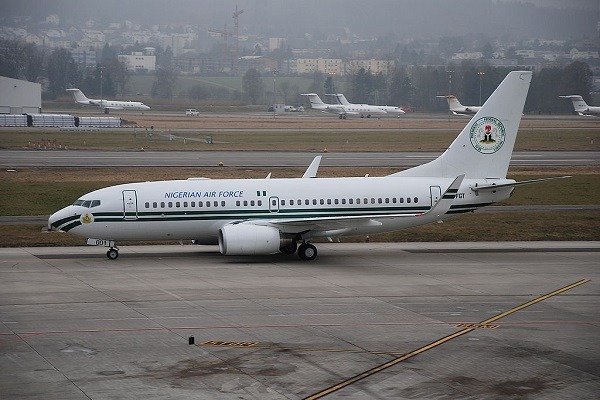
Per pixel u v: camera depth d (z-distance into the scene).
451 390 76.88
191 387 76.81
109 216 141.38
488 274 132.25
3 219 185.12
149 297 113.12
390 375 80.88
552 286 123.38
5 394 74.50
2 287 118.56
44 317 101.69
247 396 74.56
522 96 154.50
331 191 148.75
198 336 93.75
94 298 112.06
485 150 155.00
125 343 90.75
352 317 103.25
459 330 97.69
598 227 182.00
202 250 154.12
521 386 78.19
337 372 81.56
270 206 146.25
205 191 145.38
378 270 135.00
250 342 91.62
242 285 121.62
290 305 109.25
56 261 140.25
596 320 103.19
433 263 142.12
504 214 198.25
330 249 156.75
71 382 77.88
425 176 153.88
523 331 97.62
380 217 143.00
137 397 74.06
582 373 82.19
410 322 101.25
